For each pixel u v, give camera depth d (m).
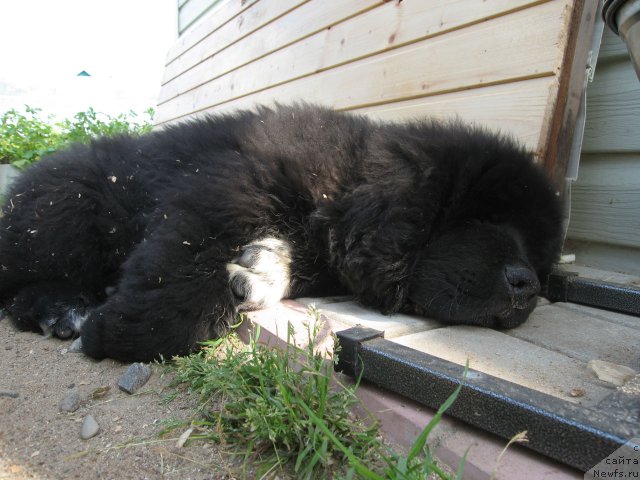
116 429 0.42
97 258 0.73
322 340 0.50
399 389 0.39
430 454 0.33
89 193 0.72
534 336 0.53
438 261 0.57
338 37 1.08
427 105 0.85
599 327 0.57
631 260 0.84
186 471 0.37
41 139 2.02
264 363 0.43
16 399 0.48
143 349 0.54
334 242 0.62
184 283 0.54
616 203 0.84
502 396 0.33
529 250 0.62
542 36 0.69
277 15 1.31
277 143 0.65
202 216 0.59
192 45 1.89
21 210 0.73
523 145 0.63
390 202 0.57
